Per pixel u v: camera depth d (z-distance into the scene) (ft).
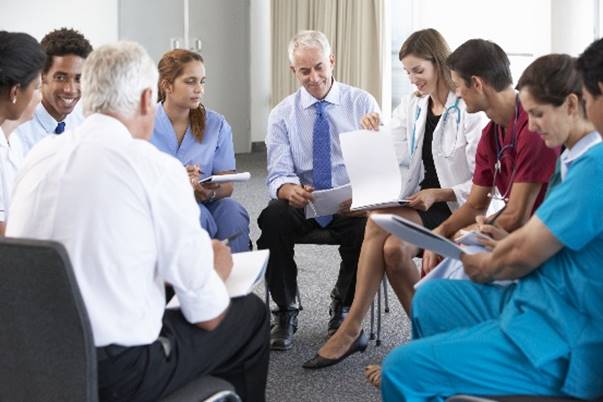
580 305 5.91
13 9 26.32
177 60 10.64
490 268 6.41
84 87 6.17
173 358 6.14
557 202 5.85
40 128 9.80
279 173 11.28
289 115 11.50
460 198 9.84
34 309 5.32
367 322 11.83
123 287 5.72
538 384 6.09
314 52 11.05
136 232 5.73
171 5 27.22
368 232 9.92
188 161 10.91
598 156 5.70
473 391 6.20
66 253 5.11
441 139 10.10
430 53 9.97
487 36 24.54
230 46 28.37
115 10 27.09
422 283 7.63
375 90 25.81
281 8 27.78
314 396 9.36
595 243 5.84
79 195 5.74
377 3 25.18
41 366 5.48
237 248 10.74
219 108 28.48
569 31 23.57
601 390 5.93
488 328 6.31
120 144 5.88
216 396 6.20
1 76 7.00
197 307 6.07
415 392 6.39
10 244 5.17
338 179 11.46
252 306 6.95
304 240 11.07
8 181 7.77
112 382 5.82
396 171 9.91
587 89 5.68
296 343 11.03
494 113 8.35
